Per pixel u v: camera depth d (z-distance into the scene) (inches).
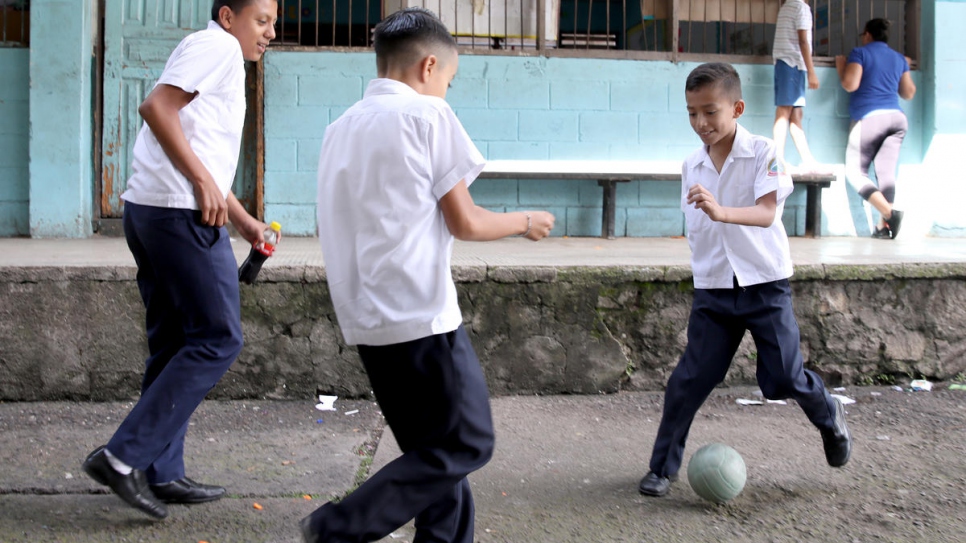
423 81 86.2
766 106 296.8
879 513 115.0
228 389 171.2
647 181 291.0
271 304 171.0
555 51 286.7
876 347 184.5
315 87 276.5
